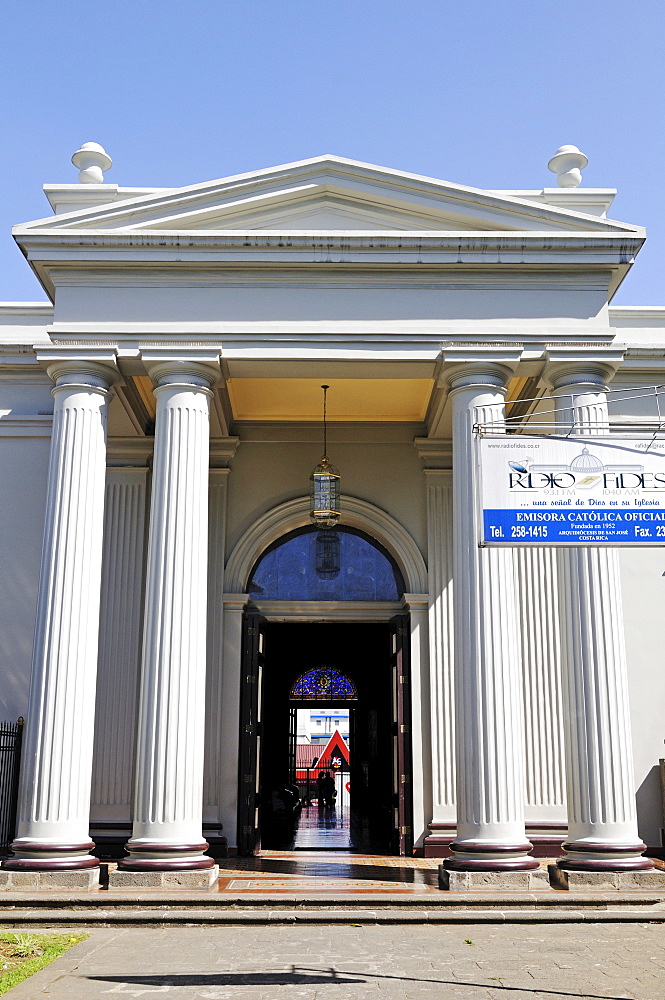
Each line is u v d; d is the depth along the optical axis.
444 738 14.48
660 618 14.24
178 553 11.20
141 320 11.80
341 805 30.25
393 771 14.75
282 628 24.45
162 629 11.00
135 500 14.85
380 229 12.06
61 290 11.88
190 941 8.76
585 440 8.95
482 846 10.47
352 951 8.28
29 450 14.36
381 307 11.84
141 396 14.04
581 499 8.83
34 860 10.39
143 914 9.55
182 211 11.91
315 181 11.99
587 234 11.71
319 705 28.30
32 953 8.20
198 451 11.59
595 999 6.67
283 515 15.30
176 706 10.81
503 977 7.31
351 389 14.51
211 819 14.12
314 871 12.32
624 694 11.15
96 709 14.16
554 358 11.67
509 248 11.76
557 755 14.20
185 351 11.69
